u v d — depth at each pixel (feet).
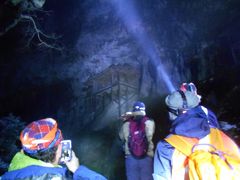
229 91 42.65
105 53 65.87
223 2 51.19
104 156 50.06
